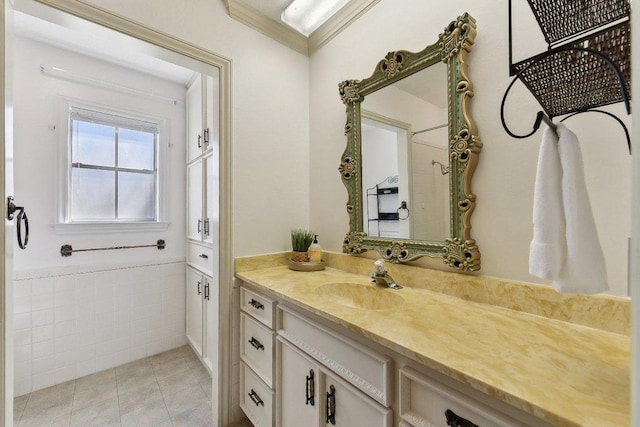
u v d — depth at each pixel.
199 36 1.43
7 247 0.93
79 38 1.95
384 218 1.40
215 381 1.53
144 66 2.30
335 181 1.69
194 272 2.38
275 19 1.67
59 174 2.02
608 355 0.65
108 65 2.24
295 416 1.11
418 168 1.25
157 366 2.19
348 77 1.61
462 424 0.61
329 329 0.96
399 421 0.73
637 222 0.33
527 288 0.92
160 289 2.43
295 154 1.80
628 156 0.75
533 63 0.65
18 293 1.85
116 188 2.29
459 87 1.08
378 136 1.43
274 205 1.70
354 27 1.57
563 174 0.60
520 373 0.57
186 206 2.58
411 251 1.25
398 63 1.31
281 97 1.74
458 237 1.09
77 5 1.10
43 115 1.97
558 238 0.60
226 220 1.52
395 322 0.84
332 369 0.93
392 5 1.38
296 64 1.82
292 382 1.13
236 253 1.54
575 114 0.82
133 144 2.37
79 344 2.05
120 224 2.27
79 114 2.12
